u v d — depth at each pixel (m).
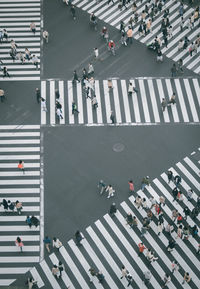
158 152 37.19
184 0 49.12
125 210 33.88
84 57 43.88
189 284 30.61
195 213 33.38
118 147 37.47
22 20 47.62
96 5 48.81
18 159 36.81
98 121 39.16
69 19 47.47
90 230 32.84
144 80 42.09
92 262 31.39
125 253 31.81
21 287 30.30
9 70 43.06
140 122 39.06
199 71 42.81
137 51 44.38
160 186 35.22
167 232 32.78
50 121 39.19
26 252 31.80
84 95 41.00
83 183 35.34
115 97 40.84
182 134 38.28
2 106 40.22
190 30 46.34
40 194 34.75
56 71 42.84
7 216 33.53
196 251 32.03
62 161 36.66
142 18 46.34
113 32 46.12
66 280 30.64
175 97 40.78
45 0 49.09
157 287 30.42
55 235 32.59
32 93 41.19
